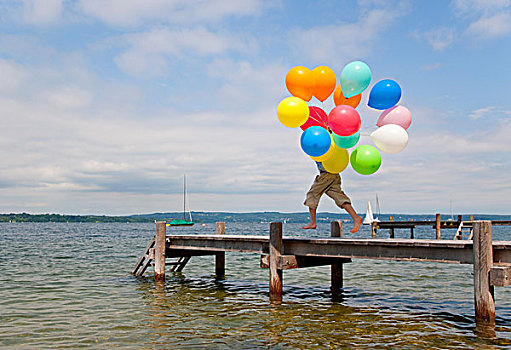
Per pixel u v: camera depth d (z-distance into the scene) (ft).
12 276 49.11
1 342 24.02
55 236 172.45
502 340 23.89
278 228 33.35
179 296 36.96
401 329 26.40
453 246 25.68
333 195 32.55
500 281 23.53
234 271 53.72
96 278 47.21
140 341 24.12
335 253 31.04
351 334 25.48
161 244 42.88
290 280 46.21
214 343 23.73
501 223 80.79
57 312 31.07
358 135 29.25
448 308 32.35
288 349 22.79
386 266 58.44
